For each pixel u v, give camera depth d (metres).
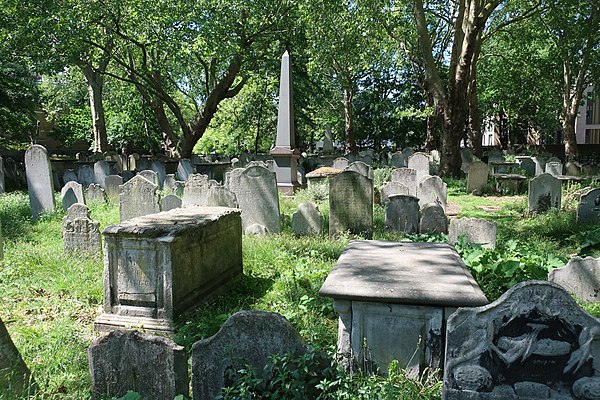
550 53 29.16
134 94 32.44
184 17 20.56
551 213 11.27
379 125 43.78
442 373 4.00
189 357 4.65
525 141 55.19
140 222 5.90
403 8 21.48
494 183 17.88
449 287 4.00
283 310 5.72
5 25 19.78
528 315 3.19
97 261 7.78
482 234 8.18
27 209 12.73
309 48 23.88
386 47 25.33
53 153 35.78
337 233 9.63
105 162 18.50
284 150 16.73
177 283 5.53
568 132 30.98
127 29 22.08
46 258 7.93
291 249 8.42
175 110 26.95
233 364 3.66
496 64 32.06
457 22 21.30
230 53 22.23
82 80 33.66
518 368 3.21
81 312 5.96
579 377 3.14
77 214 8.41
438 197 13.09
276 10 23.53
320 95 33.66
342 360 4.16
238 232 7.22
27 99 25.58
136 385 3.71
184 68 27.59
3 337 3.83
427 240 8.91
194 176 13.11
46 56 20.88
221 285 6.63
